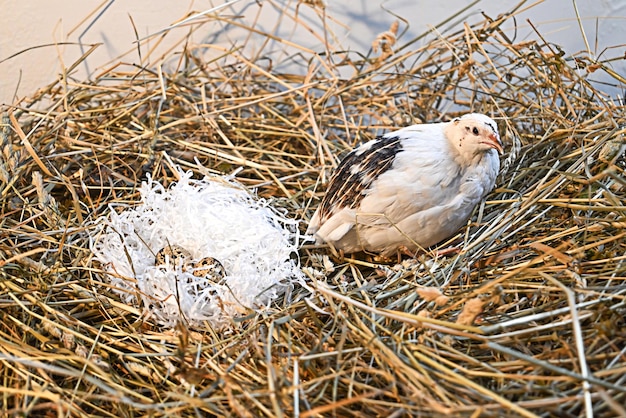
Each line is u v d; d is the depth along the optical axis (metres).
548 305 0.84
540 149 0.99
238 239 0.91
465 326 0.81
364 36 1.10
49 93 1.04
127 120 1.04
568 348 0.80
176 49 1.09
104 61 1.08
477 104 1.06
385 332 0.84
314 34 1.08
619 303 0.83
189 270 0.89
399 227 0.91
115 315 0.89
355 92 1.08
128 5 1.06
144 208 0.93
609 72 0.98
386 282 0.90
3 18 1.04
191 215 0.92
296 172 1.02
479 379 0.81
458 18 1.09
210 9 1.06
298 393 0.80
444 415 0.77
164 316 0.88
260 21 1.09
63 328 0.85
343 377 0.81
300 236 0.93
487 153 0.92
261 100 1.03
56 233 0.93
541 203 0.93
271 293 0.90
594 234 0.90
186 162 1.00
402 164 0.91
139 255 0.91
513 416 0.76
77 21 1.06
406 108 1.06
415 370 0.80
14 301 0.87
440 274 0.89
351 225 0.92
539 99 1.02
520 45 1.02
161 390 0.83
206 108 1.04
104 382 0.83
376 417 0.79
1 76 1.06
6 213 0.94
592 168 0.94
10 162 0.97
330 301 0.85
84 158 1.00
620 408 0.74
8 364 0.82
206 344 0.86
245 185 1.00
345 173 0.93
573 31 1.08
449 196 0.91
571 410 0.77
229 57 1.10
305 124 1.06
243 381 0.83
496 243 0.91
